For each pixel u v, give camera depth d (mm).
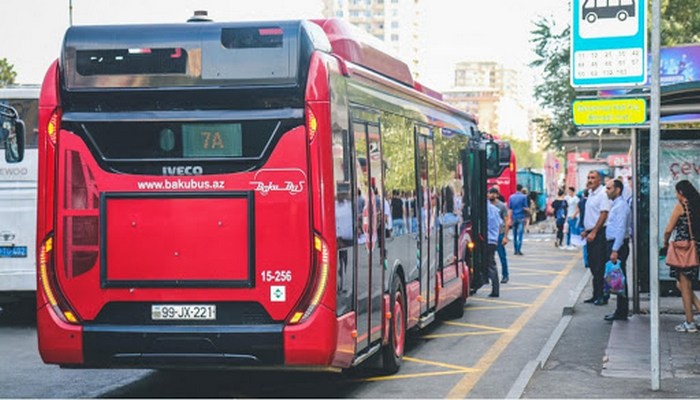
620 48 10773
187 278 9406
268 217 9305
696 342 13805
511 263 30750
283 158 9289
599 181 18938
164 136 9453
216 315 9391
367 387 11062
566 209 38969
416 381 11438
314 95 9266
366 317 10414
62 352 9539
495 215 21047
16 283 17031
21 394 10789
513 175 54125
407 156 12750
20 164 17047
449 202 15805
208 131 9398
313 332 9211
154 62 9461
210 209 9383
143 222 9469
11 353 13938
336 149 9500
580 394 10242
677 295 18328
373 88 11109
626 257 16484
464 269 17281
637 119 11086
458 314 17578
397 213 12000
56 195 9594
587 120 11188
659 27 10156
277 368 9414
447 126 15766
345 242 9641
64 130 9586
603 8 10797
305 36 9359
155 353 9383
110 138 9531
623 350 13133
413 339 15047
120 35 9508
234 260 9344
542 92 51281
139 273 9461
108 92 9516
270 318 9305
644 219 18141
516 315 18031
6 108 14125
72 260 9570
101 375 12070
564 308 17625
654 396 10102
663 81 25109
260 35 9344
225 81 9367
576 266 29422
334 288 9297
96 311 9531
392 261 11672
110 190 9508
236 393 10734
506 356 13391
